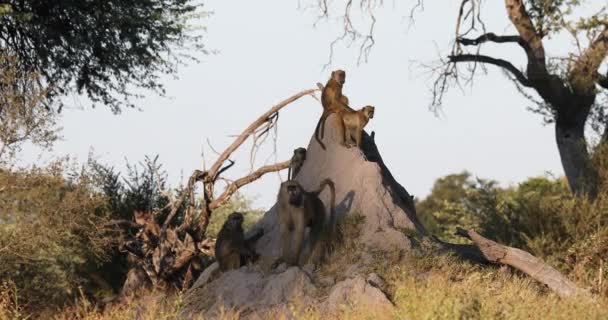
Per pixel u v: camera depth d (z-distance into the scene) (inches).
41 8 2001.7
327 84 1412.4
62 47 2073.1
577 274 1457.9
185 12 2137.1
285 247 1230.3
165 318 1016.9
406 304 932.6
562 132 2369.6
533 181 3105.3
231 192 1744.6
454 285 1053.2
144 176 2046.0
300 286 1163.9
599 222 1804.9
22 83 1800.0
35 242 1579.7
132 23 2020.2
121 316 1090.7
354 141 1406.3
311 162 1381.6
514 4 2299.5
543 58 2297.0
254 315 1144.2
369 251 1236.5
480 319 895.7
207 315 1180.5
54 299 1788.9
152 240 1742.1
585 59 2260.1
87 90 2160.4
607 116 2391.7
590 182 2052.2
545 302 1033.5
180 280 1727.4
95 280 1937.7
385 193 1318.9
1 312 1128.8
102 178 1914.4
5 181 1574.8
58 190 1635.1
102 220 1723.7
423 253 1242.6
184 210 2036.2
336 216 1294.3
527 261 1315.2
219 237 1346.0
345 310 1029.8
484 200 2252.7
